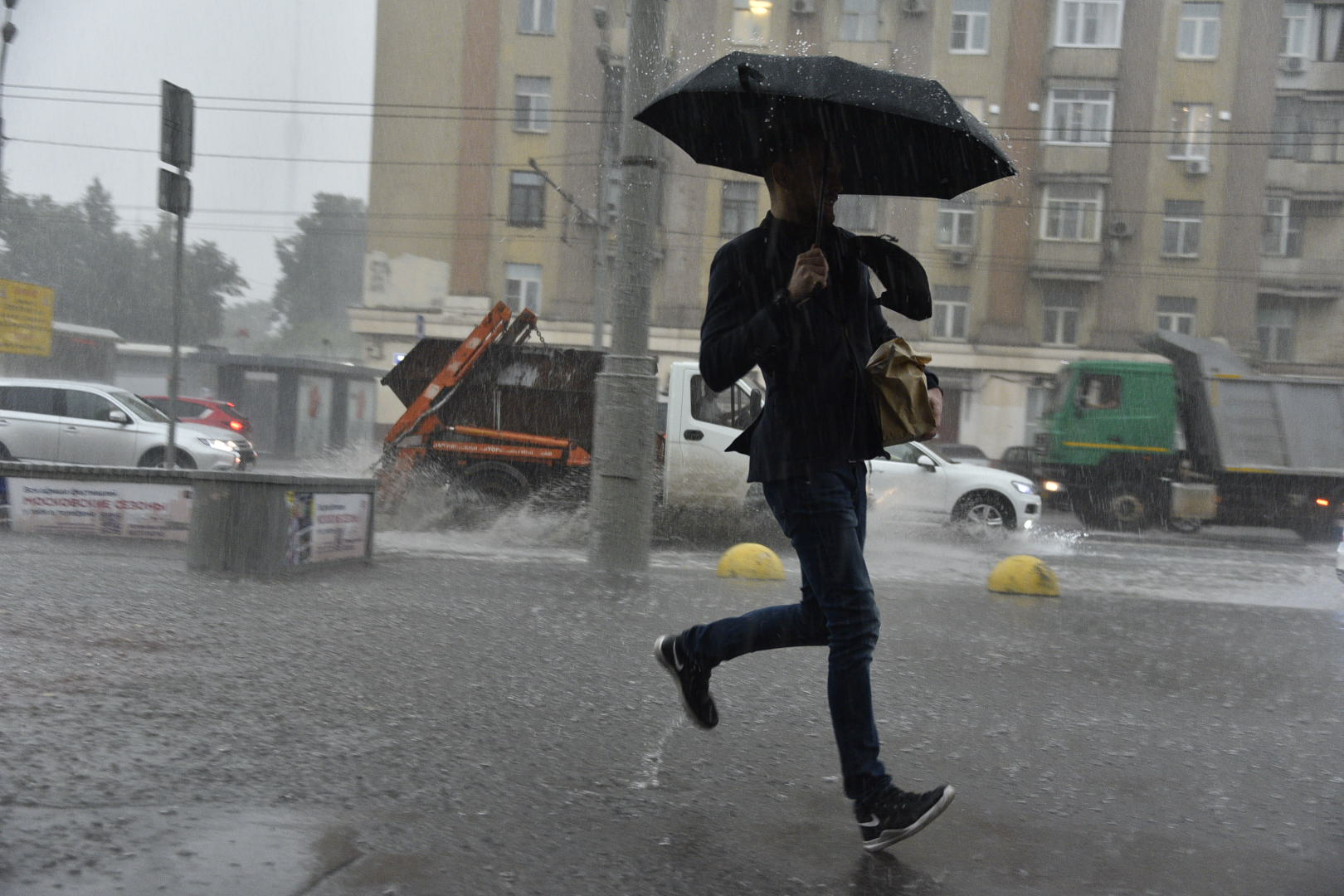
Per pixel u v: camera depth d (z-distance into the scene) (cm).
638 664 500
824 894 262
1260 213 3556
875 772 291
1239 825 325
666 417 1443
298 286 6881
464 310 3675
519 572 818
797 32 3538
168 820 281
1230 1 3538
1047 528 2189
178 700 395
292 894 242
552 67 3634
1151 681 529
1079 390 2264
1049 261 3581
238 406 3959
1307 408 2191
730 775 348
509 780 331
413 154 3694
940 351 3609
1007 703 468
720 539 1409
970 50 3584
